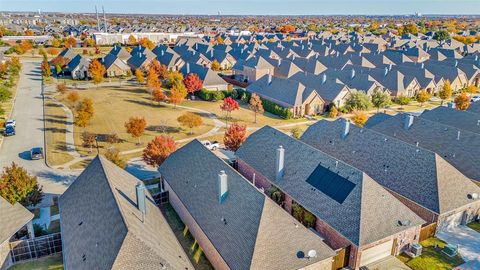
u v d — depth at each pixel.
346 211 31.66
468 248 33.28
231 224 29.41
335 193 33.75
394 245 31.78
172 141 47.22
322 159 37.66
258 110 76.31
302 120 74.12
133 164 50.84
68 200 33.19
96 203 29.28
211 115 75.06
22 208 32.66
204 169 37.06
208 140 60.78
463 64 109.06
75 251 26.38
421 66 107.12
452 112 57.59
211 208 32.47
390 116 56.19
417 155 39.00
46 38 188.50
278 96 79.88
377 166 41.28
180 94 79.12
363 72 102.38
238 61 118.31
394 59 126.06
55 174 47.62
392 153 41.09
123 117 71.69
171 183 39.25
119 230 24.36
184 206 35.41
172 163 41.84
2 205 31.67
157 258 23.42
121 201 27.94
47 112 74.00
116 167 35.25
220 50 138.38
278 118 75.00
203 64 126.94
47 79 106.44
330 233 32.31
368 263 31.02
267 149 44.00
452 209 34.62
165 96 82.31
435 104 88.50
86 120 62.94
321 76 85.81
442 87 92.75
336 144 46.69
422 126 49.34
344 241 30.62
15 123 66.19
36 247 31.59
